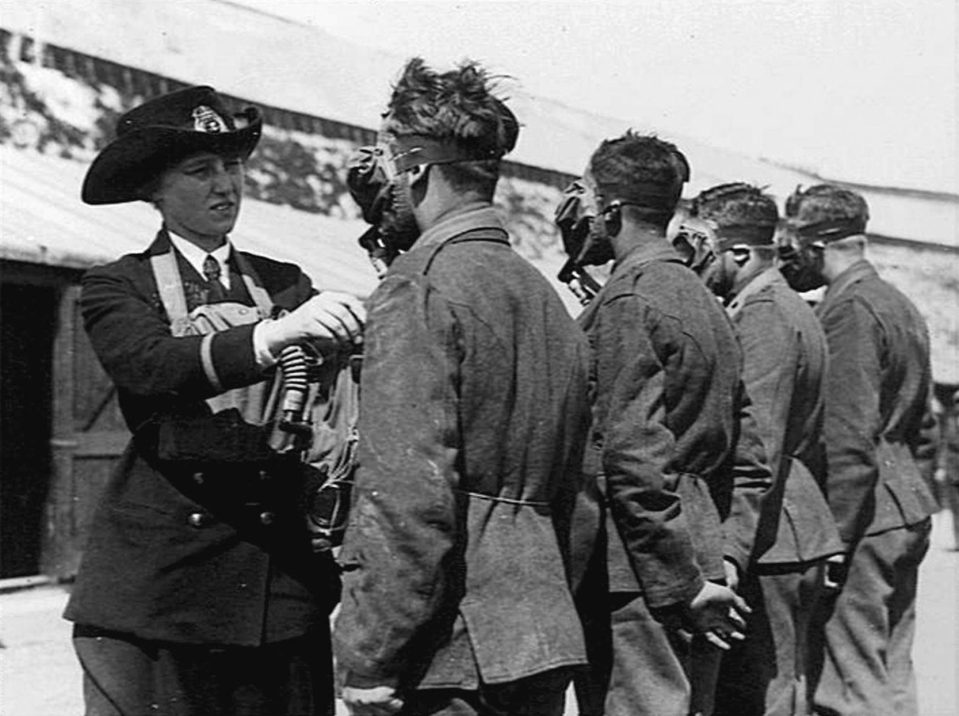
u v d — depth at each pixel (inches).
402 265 93.7
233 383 93.9
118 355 95.4
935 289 351.6
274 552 99.5
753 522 130.5
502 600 92.0
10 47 293.6
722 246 151.9
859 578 180.2
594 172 125.7
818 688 182.4
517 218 311.1
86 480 291.1
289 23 298.8
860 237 185.5
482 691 91.2
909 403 185.6
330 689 105.0
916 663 232.2
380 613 87.9
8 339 293.6
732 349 124.9
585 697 121.7
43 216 267.9
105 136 306.5
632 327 117.0
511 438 93.3
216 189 101.5
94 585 97.6
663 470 113.9
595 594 120.4
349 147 328.5
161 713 96.6
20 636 231.6
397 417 88.7
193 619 96.6
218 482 98.4
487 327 92.1
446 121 97.4
